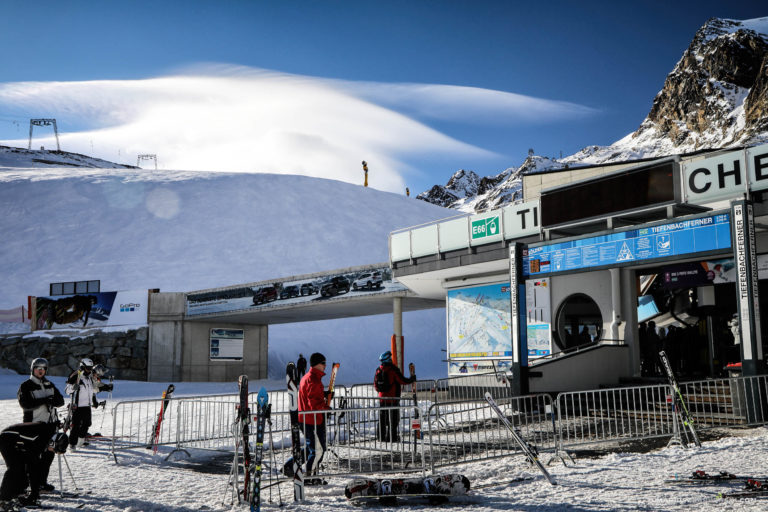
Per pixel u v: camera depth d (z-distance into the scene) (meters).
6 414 17.41
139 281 75.88
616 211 14.80
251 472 7.20
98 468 9.48
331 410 8.03
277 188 102.25
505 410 15.84
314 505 6.63
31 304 42.38
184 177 109.69
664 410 13.70
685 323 18.17
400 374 11.19
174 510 6.46
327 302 30.27
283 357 55.22
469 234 20.28
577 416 14.42
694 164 14.41
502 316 21.67
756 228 14.89
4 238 86.69
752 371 11.92
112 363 39.28
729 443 9.45
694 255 13.04
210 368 39.12
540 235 18.17
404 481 6.63
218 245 84.69
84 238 86.75
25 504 6.74
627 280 18.11
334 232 90.62
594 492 6.58
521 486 7.12
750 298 12.07
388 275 27.47
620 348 17.62
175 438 12.83
